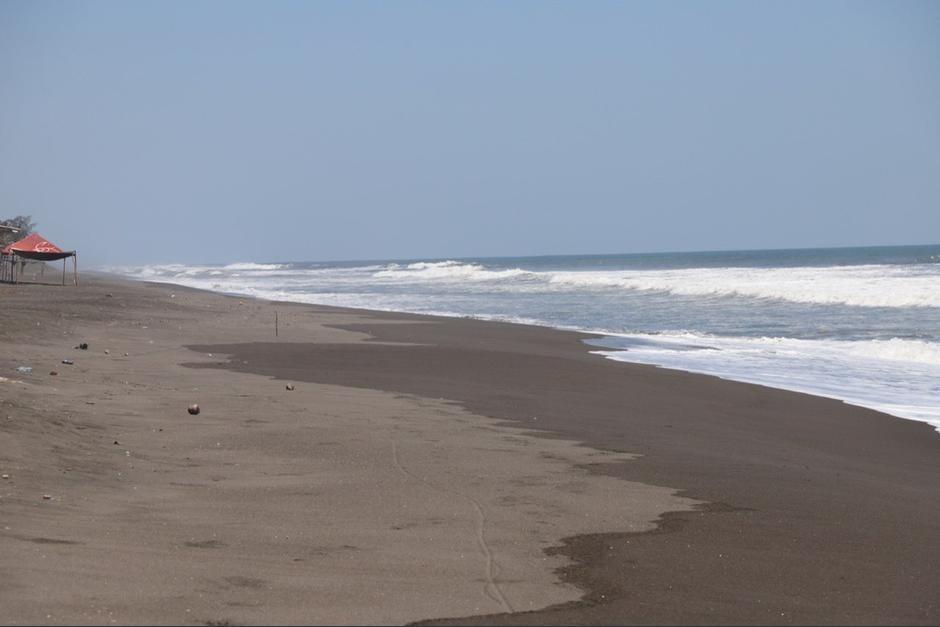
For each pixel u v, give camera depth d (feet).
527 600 19.22
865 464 37.93
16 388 42.80
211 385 52.19
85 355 63.21
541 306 146.72
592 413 47.83
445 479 30.86
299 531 24.06
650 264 483.92
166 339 79.51
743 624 18.22
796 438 43.32
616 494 29.68
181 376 56.08
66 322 84.38
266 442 36.14
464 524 25.31
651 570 21.71
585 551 23.12
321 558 21.72
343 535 23.84
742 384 59.82
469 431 40.45
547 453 36.29
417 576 20.59
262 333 89.40
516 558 22.29
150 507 25.86
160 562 20.65
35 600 17.33
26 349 62.80
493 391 54.65
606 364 69.31
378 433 38.88
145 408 42.14
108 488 27.53
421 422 42.24
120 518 24.41
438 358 71.26
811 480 33.60
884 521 27.58
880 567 22.72
